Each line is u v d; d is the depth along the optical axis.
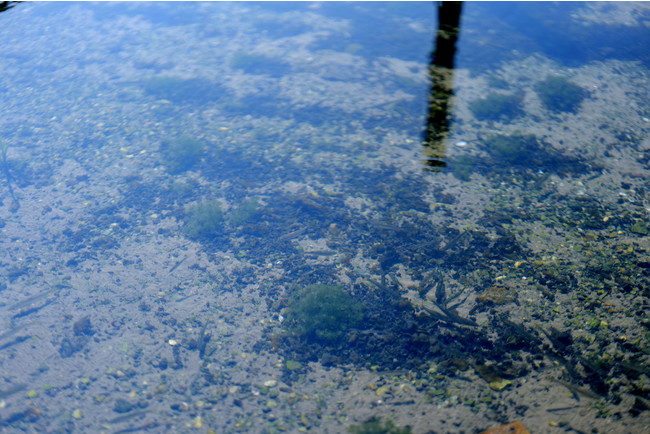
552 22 8.57
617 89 6.80
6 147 5.47
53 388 3.47
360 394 3.40
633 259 4.31
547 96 6.62
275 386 3.49
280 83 6.98
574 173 5.38
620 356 3.48
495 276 4.25
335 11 9.13
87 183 5.37
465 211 4.95
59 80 7.15
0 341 3.81
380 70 7.24
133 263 4.48
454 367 3.55
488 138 5.87
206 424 3.24
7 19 8.84
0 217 4.93
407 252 4.55
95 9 9.23
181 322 3.97
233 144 5.91
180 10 9.19
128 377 3.55
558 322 3.80
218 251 4.61
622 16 8.75
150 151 5.79
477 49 7.76
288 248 4.63
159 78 7.10
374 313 4.00
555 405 3.21
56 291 4.22
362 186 5.30
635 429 2.99
